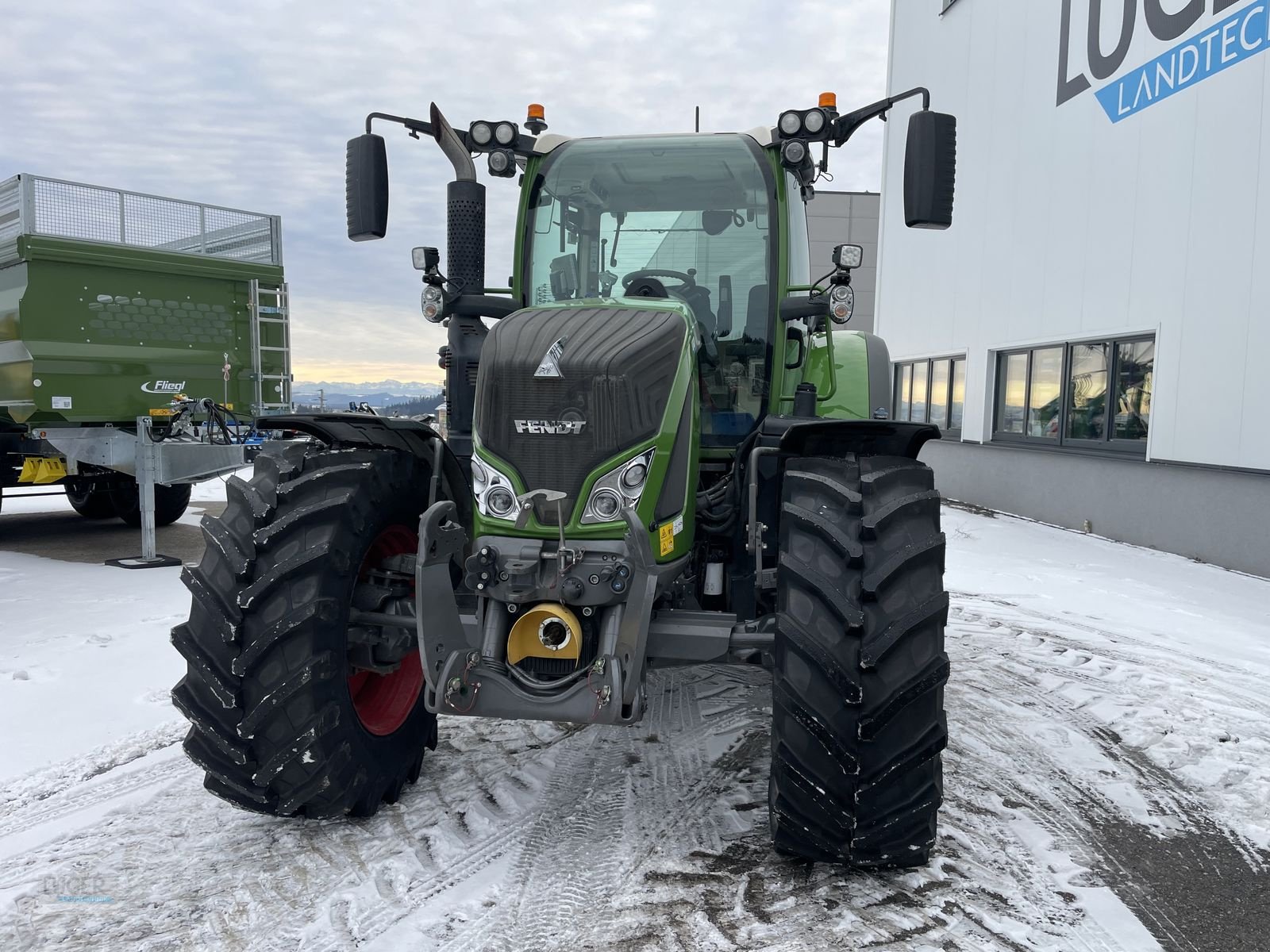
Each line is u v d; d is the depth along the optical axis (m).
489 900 2.23
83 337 7.13
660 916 2.17
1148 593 6.14
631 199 3.44
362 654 2.68
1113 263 8.31
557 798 2.83
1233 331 6.87
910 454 2.71
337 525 2.47
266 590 2.36
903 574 2.28
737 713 3.67
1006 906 2.27
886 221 13.62
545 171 3.48
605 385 2.45
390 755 2.69
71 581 5.97
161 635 4.61
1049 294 9.35
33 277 6.86
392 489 2.71
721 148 3.40
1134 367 8.13
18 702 3.62
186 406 7.06
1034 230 9.61
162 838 2.56
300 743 2.36
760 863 2.43
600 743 3.32
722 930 2.11
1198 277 7.23
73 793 2.85
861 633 2.20
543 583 2.39
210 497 10.80
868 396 4.55
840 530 2.31
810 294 3.35
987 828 2.71
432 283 3.18
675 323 2.67
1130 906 2.30
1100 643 4.92
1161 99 7.65
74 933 2.09
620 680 2.29
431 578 2.37
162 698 3.70
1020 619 5.45
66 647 4.35
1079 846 2.62
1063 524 9.10
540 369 2.46
